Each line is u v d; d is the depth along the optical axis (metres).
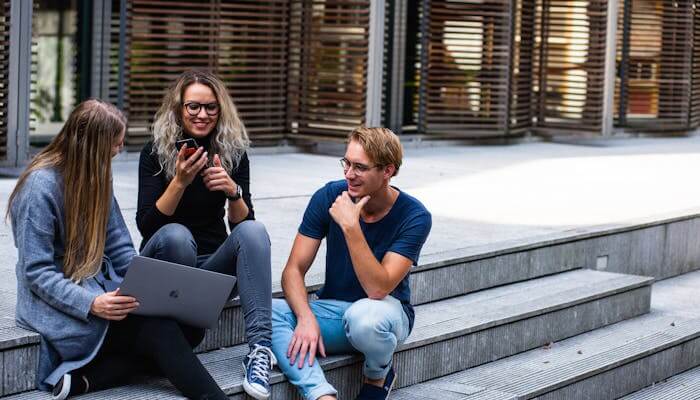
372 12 10.93
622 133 14.58
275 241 6.43
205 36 10.47
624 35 14.18
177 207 4.46
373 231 4.54
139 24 10.02
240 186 4.58
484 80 12.69
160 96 10.27
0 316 4.28
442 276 5.91
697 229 8.39
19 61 8.83
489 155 11.97
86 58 9.89
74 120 3.98
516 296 6.14
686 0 14.62
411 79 12.42
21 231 3.95
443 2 12.36
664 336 6.33
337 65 11.23
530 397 5.07
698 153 12.93
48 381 3.98
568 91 14.62
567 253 6.95
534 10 13.25
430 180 9.66
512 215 7.81
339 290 4.62
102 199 4.01
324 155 11.32
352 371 4.66
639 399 5.86
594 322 6.37
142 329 4.03
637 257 7.70
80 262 4.02
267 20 11.06
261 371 4.22
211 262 4.37
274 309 4.48
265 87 11.12
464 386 5.09
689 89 14.94
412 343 4.99
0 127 8.91
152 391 4.10
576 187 9.57
